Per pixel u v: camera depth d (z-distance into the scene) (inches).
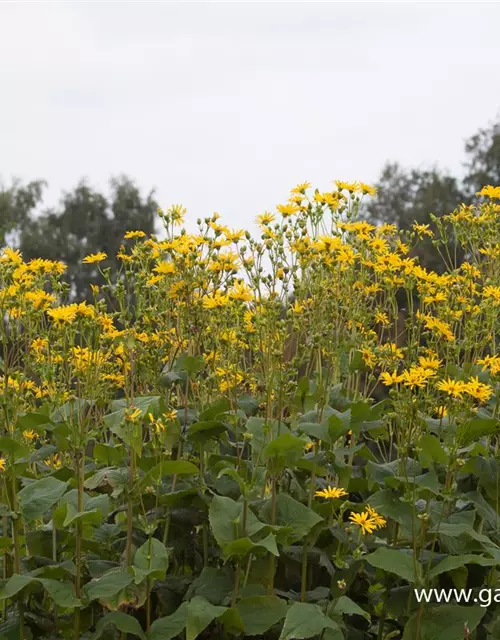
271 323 193.2
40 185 1162.6
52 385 209.8
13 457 175.5
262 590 175.2
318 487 198.5
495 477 191.0
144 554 169.2
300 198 221.8
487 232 236.5
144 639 166.9
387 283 222.1
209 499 184.9
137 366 213.6
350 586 191.6
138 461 192.4
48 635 181.3
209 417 196.7
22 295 203.9
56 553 191.2
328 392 202.2
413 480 173.9
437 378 195.2
